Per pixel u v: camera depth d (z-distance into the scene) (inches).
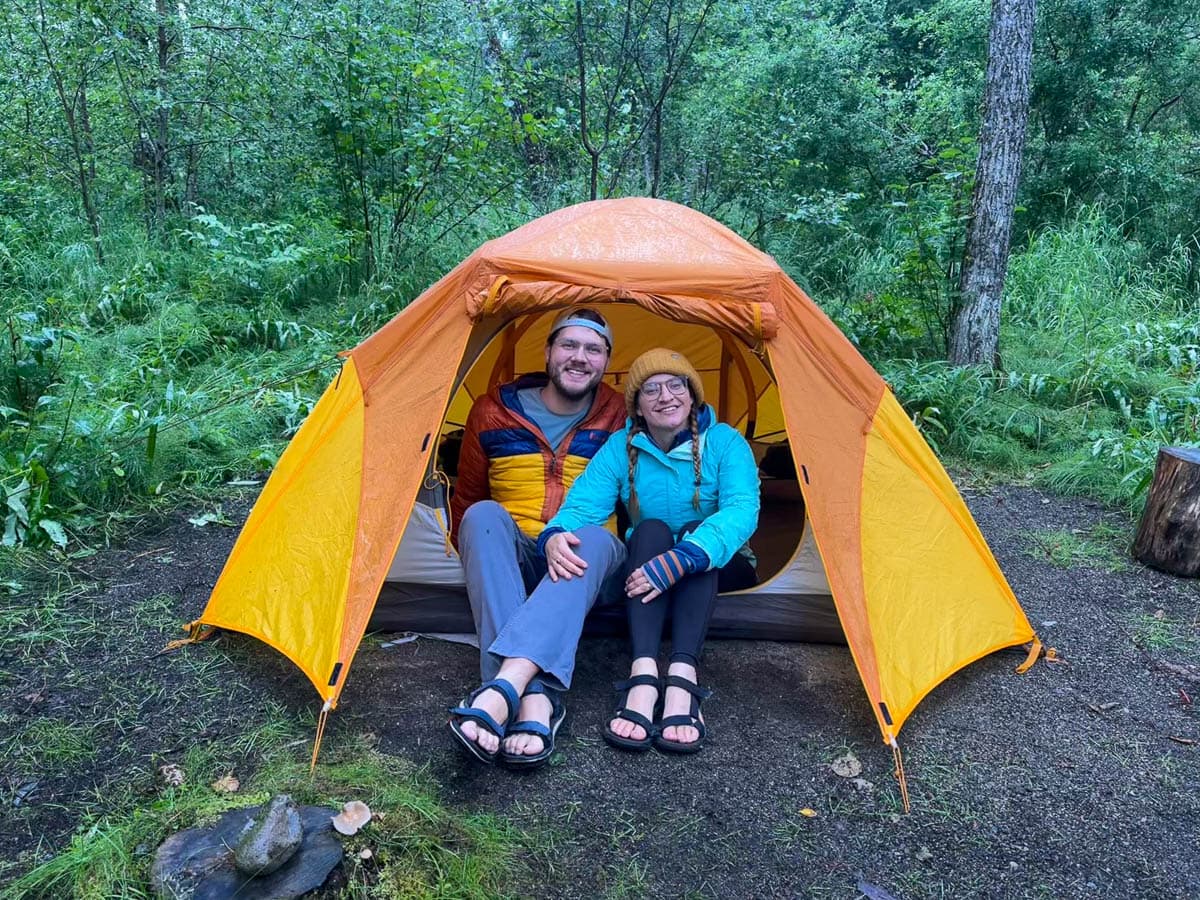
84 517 146.6
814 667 110.9
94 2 268.8
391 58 271.3
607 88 303.3
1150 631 126.3
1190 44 388.5
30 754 90.3
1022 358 248.8
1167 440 192.2
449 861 76.0
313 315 265.4
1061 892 77.3
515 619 92.3
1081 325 271.1
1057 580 143.6
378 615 113.7
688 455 107.3
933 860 80.6
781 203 321.1
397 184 285.6
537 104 335.6
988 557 118.5
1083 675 114.0
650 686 95.4
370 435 106.7
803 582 112.7
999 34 221.5
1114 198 369.1
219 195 338.6
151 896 71.2
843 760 93.6
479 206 297.0
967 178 245.8
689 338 161.6
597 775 89.9
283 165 316.8
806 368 107.0
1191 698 109.8
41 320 226.8
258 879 71.5
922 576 108.7
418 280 277.3
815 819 85.2
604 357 110.5
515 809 84.4
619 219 115.8
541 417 116.0
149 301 248.7
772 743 96.2
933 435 206.5
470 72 329.7
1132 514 171.0
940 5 428.1
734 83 369.7
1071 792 90.7
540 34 326.6
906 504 111.7
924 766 93.4
